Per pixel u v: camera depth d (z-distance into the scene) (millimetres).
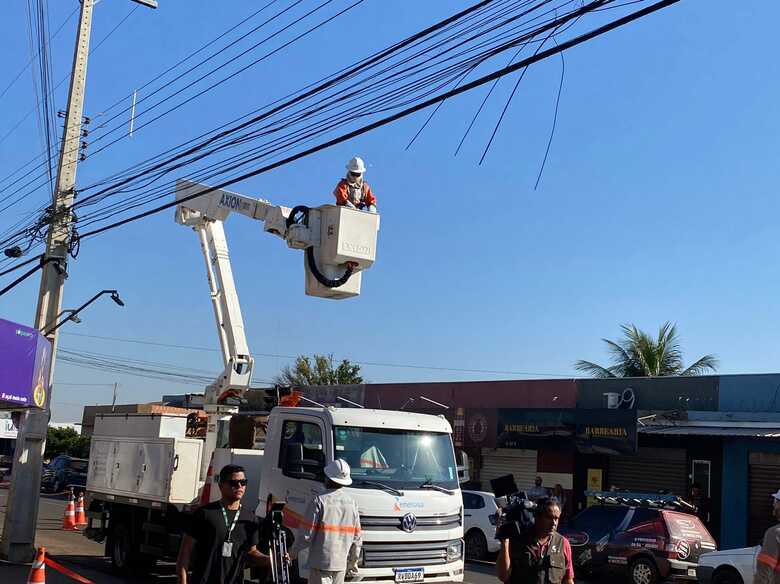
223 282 13836
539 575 6551
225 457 11812
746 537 21391
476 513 20531
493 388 27938
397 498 9828
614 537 17000
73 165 16297
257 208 12953
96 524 17328
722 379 22531
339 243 10836
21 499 14836
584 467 25078
